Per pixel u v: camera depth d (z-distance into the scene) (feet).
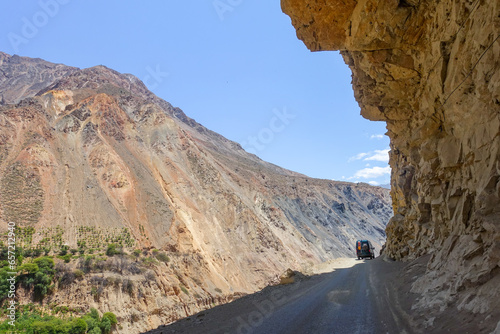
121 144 337.31
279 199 490.90
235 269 269.44
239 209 344.90
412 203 62.08
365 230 573.33
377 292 36.99
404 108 55.42
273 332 23.36
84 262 178.70
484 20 26.78
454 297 22.07
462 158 32.91
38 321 124.57
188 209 296.30
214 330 25.63
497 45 24.98
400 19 39.63
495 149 24.88
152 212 262.47
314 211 526.16
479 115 28.35
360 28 43.04
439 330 18.60
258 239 323.16
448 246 29.66
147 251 220.23
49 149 279.08
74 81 494.18
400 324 21.98
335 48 52.85
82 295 160.86
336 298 36.11
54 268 167.12
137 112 418.51
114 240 216.33
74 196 243.81
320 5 45.29
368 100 58.23
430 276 29.50
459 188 33.91
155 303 180.96
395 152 85.20
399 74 47.83
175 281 205.77
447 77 34.99
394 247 74.18
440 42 35.70
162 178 321.52
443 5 34.50
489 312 16.92
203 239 274.36
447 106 35.12
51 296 154.61
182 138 396.78
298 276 65.77
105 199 253.03
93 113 358.02
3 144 256.11
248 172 520.83
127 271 187.62
